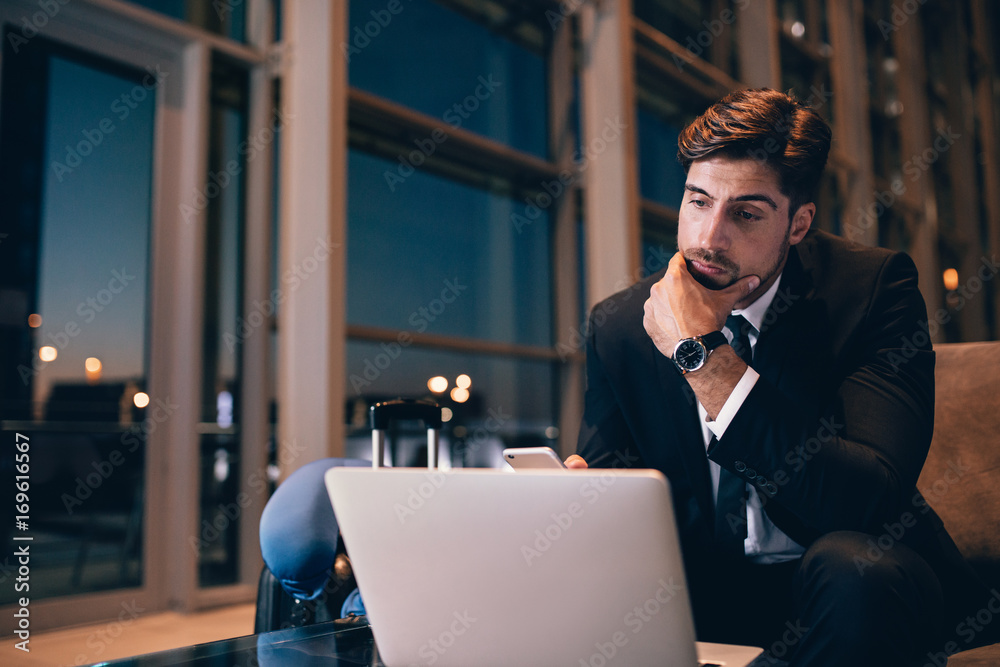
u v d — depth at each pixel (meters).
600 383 1.25
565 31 4.83
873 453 0.86
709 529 1.09
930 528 0.98
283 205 3.44
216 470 3.27
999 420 1.21
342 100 3.35
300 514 1.17
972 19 9.05
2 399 2.71
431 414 1.05
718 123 0.99
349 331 3.47
